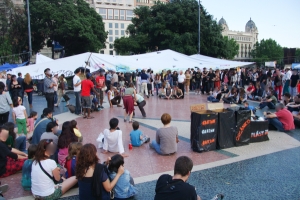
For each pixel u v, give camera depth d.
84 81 11.12
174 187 3.01
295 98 10.79
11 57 42.81
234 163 6.04
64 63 19.67
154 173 5.55
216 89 17.20
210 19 43.53
